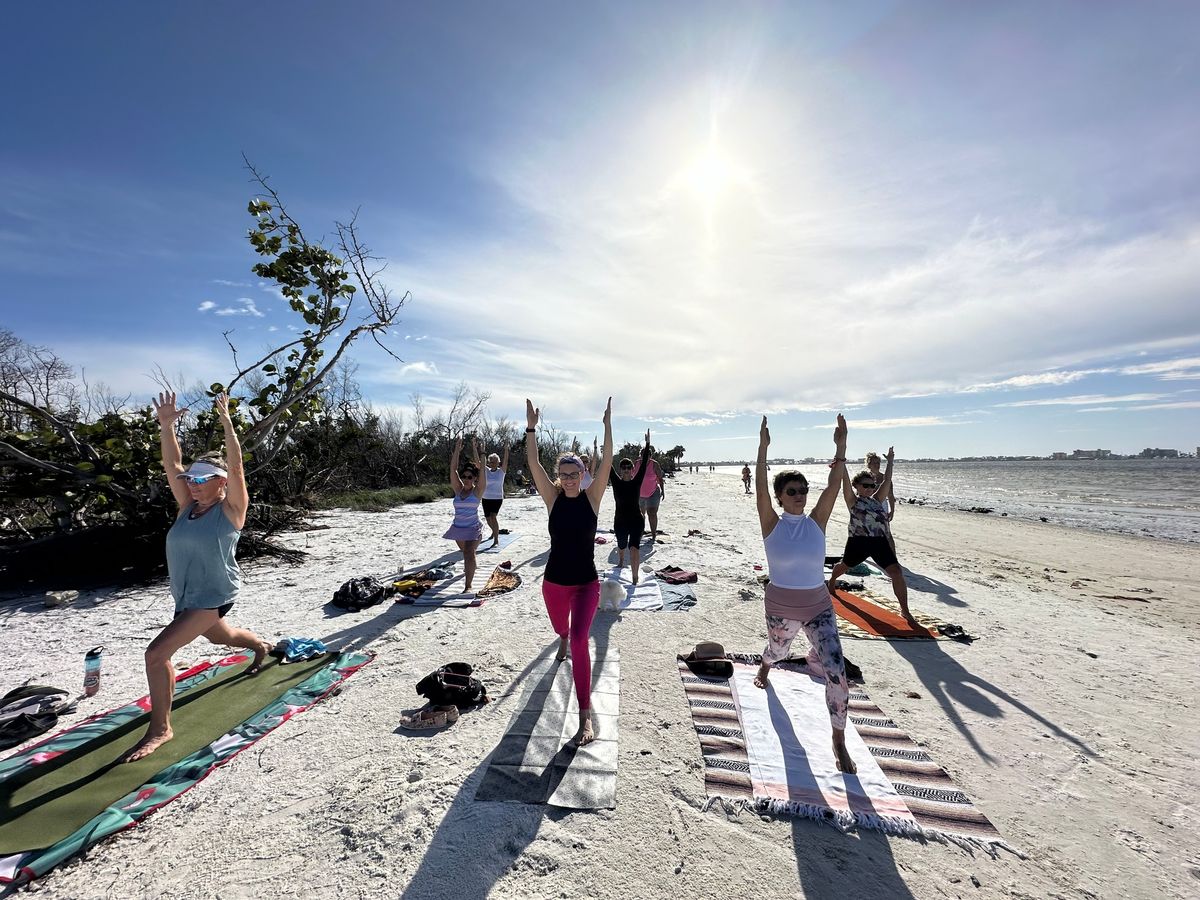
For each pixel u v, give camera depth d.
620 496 7.78
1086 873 2.54
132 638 5.60
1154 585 9.50
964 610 7.13
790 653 5.13
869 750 3.49
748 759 3.36
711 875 2.49
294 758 3.39
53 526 8.89
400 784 3.13
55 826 2.71
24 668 4.83
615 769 3.25
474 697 4.11
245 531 9.89
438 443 31.05
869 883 2.45
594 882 2.44
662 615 6.39
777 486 3.68
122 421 8.77
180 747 3.45
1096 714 4.17
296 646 5.02
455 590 7.40
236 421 9.80
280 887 2.40
